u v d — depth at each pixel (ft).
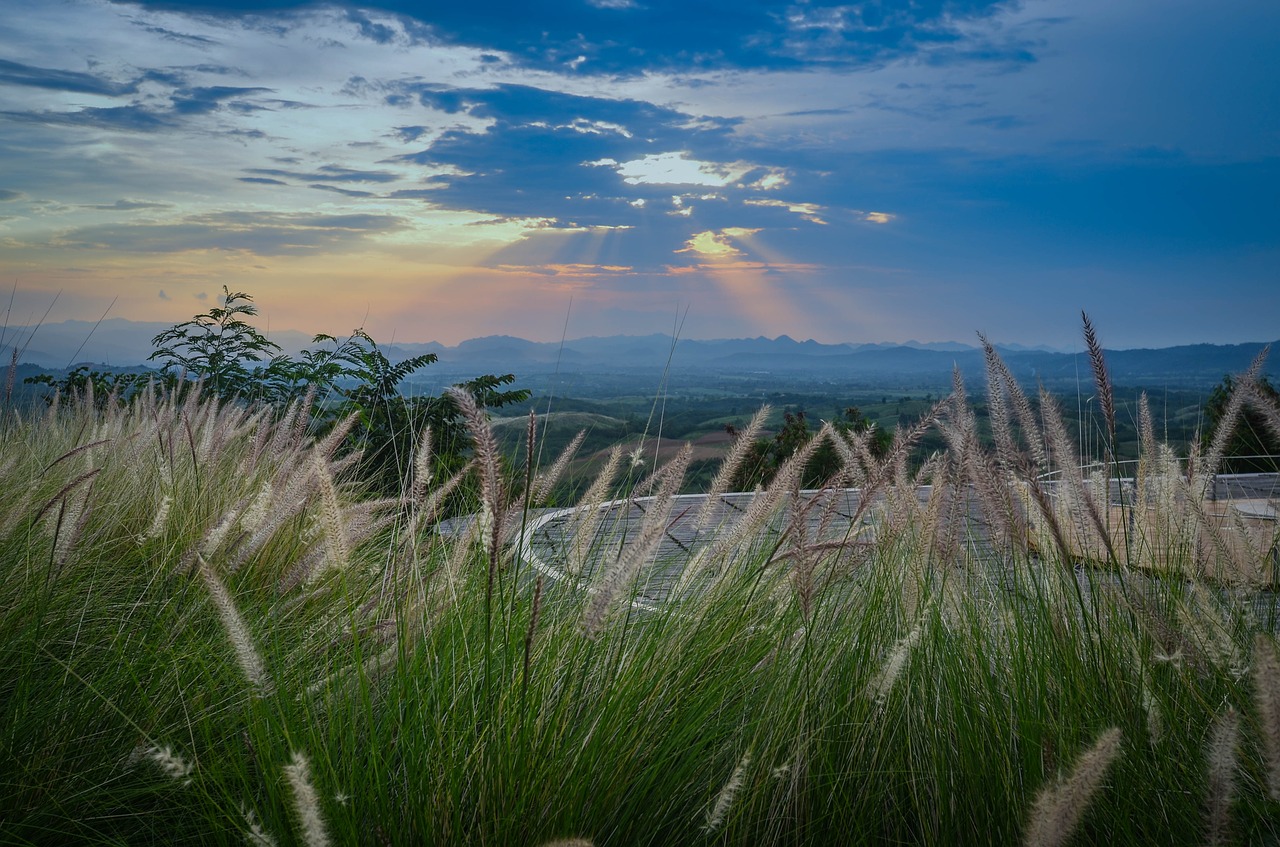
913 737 6.44
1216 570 6.93
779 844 6.02
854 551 7.52
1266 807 5.31
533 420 5.39
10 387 15.65
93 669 7.37
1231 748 4.61
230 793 5.87
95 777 6.40
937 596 7.04
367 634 6.79
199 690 6.71
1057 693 6.15
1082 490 6.61
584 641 6.44
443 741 5.87
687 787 6.21
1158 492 7.39
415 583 7.07
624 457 7.89
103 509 10.99
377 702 6.40
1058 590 6.91
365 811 5.42
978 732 6.03
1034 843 4.32
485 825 5.31
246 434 14.12
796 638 7.00
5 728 6.42
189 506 11.34
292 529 10.11
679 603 7.25
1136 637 6.41
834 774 6.15
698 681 6.81
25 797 6.11
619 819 5.83
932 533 7.04
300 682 6.26
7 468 9.50
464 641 6.47
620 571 5.25
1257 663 4.40
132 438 12.42
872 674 6.55
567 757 5.74
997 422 6.94
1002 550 7.16
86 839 5.82
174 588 8.48
